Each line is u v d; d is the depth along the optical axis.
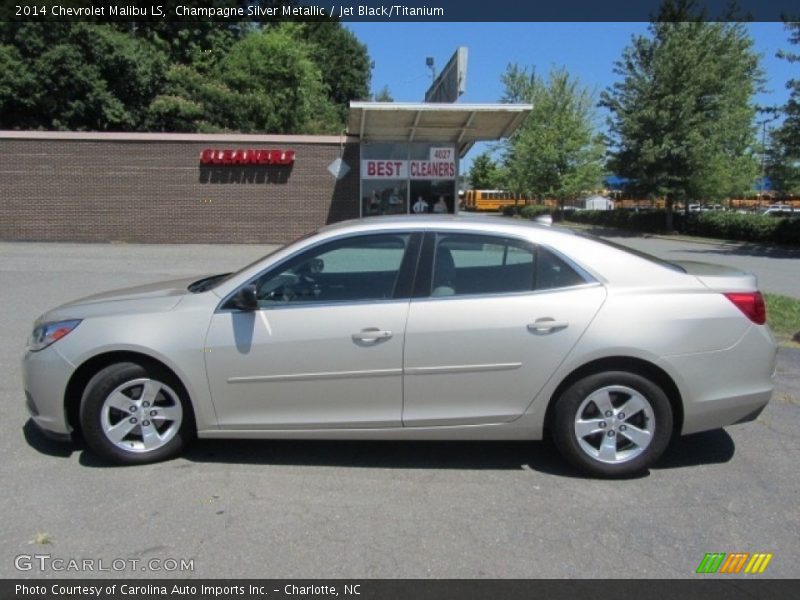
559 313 4.11
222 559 3.28
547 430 4.48
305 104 34.25
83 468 4.30
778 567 3.24
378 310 4.16
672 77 30.58
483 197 71.44
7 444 4.68
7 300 10.33
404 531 3.56
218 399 4.22
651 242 27.92
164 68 28.83
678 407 4.24
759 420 5.32
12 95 25.05
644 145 30.91
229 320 4.19
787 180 24.75
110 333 4.21
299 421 4.23
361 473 4.30
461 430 4.22
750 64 32.44
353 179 22.27
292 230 22.25
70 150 21.16
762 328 4.27
